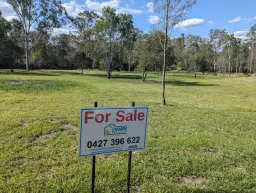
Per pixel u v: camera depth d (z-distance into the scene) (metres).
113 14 34.25
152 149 5.03
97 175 3.75
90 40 50.41
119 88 20.23
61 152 4.70
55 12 41.75
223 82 36.25
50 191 3.23
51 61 57.41
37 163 4.11
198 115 9.13
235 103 13.87
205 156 4.75
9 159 4.23
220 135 6.41
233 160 4.62
